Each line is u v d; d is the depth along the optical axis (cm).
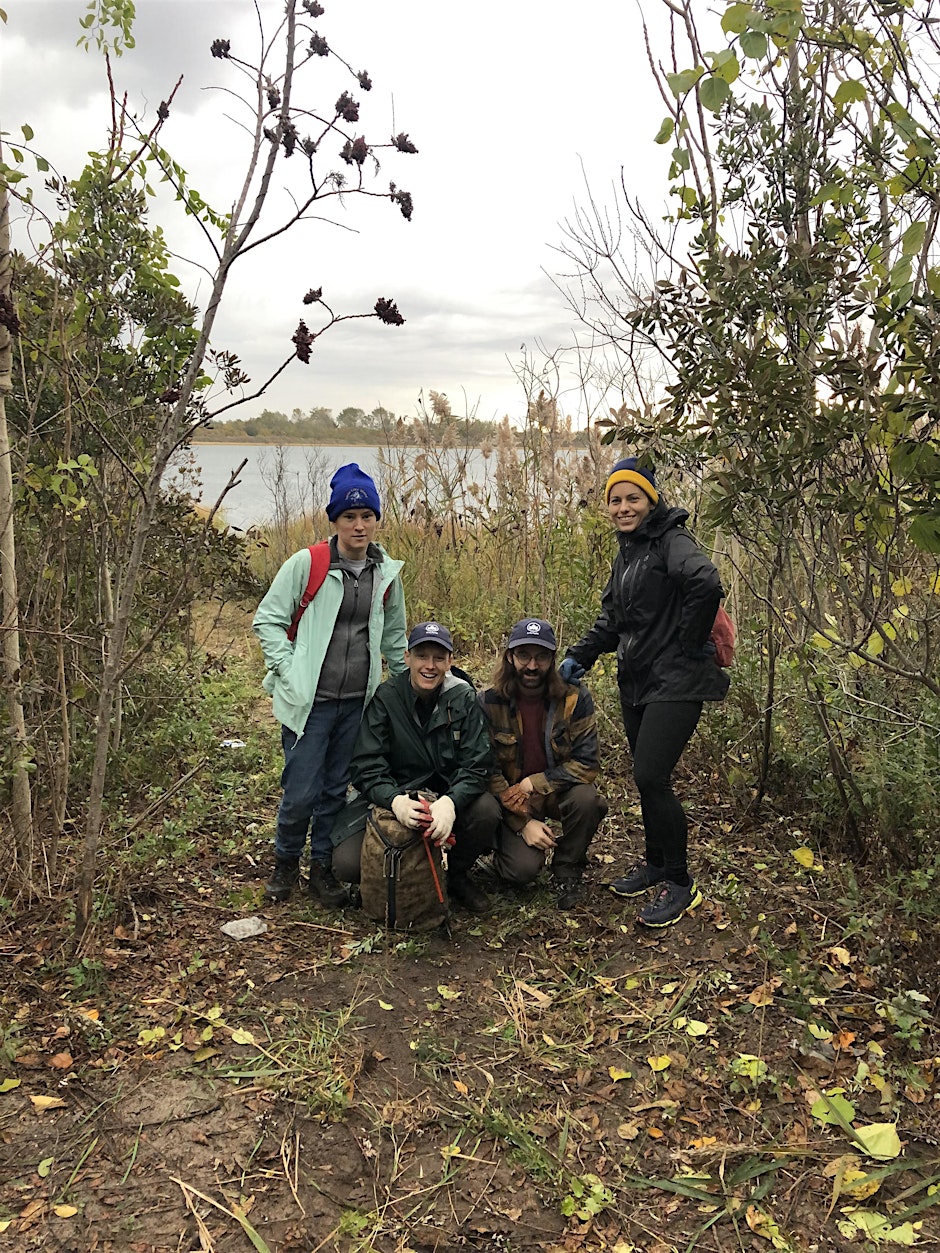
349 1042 296
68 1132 254
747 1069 277
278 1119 262
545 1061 290
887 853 373
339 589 371
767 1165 246
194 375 292
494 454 835
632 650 359
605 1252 222
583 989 328
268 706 675
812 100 360
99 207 374
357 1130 260
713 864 404
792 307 318
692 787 490
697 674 349
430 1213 233
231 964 338
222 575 444
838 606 415
